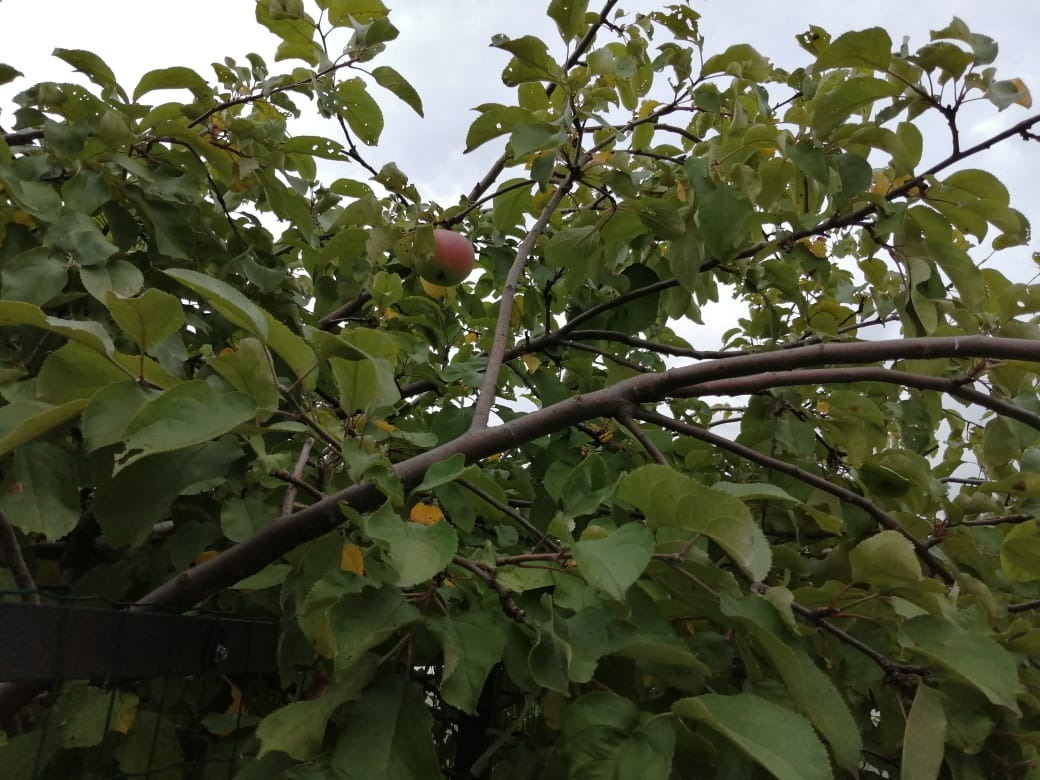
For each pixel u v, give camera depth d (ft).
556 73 5.31
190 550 4.20
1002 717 3.77
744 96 6.14
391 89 5.85
